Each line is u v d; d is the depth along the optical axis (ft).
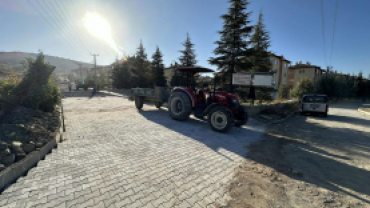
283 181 9.90
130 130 18.60
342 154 14.20
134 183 8.96
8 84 16.16
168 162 11.55
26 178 8.92
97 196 7.82
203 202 7.80
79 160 11.23
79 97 62.85
